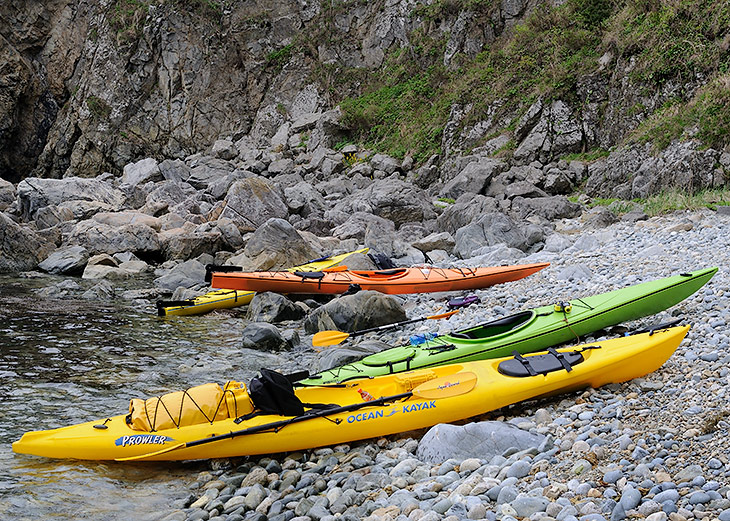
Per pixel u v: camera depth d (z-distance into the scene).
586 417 5.17
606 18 25.19
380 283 11.45
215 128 35.28
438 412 5.56
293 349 9.12
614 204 18.11
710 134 17.72
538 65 25.30
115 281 14.56
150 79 35.12
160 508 4.70
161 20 34.81
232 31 35.78
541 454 4.55
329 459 5.21
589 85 22.86
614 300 7.35
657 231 13.67
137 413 5.42
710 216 14.52
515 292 10.35
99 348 8.95
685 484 3.85
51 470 5.24
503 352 6.81
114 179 29.88
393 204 19.78
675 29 21.11
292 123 33.94
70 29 37.59
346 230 18.16
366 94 33.19
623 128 21.44
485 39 29.30
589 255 12.16
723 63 19.75
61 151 36.25
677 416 4.89
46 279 14.57
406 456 5.11
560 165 21.84
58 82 37.28
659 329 6.05
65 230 18.14
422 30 32.25
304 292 11.72
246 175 24.92
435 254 15.30
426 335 7.00
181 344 9.33
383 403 5.57
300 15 36.16
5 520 4.45
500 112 25.03
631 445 4.49
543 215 18.20
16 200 21.20
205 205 21.89
